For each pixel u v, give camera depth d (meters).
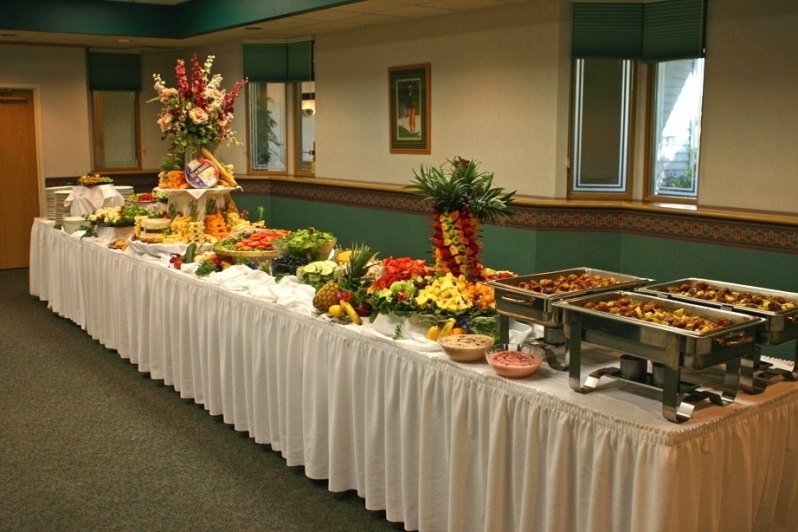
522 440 2.75
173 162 5.98
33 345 6.29
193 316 4.73
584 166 6.60
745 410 2.55
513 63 6.76
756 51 5.49
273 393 4.08
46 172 9.74
